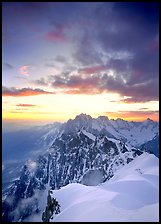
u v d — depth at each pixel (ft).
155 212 93.04
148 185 183.01
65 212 119.96
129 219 91.15
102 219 95.91
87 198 141.38
